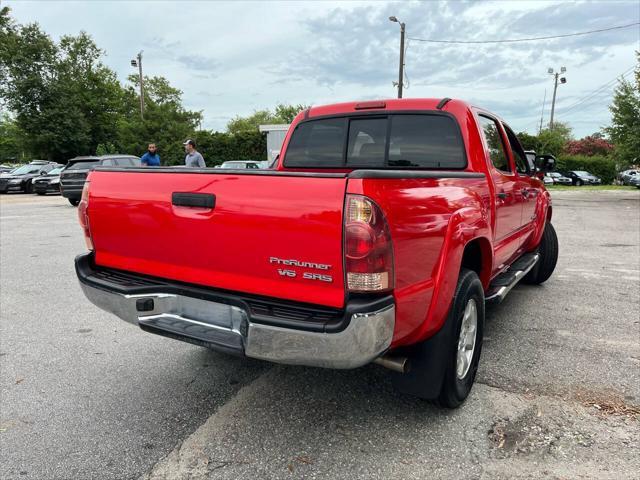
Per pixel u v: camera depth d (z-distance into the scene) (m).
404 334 2.37
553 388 3.21
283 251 2.28
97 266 3.13
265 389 3.25
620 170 41.53
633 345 3.95
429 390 2.69
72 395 3.19
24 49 35.88
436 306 2.52
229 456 2.52
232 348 2.44
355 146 3.94
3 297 5.43
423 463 2.44
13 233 10.06
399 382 2.75
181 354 3.86
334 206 2.12
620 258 7.68
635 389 3.18
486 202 3.26
